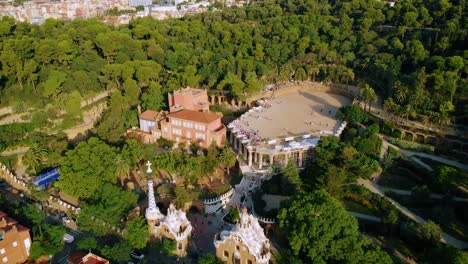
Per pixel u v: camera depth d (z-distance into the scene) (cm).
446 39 18325
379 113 15950
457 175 11088
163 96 16438
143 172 13050
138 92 16475
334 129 15225
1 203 10312
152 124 14838
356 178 11900
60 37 18638
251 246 8588
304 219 8800
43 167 12850
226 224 10975
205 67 19275
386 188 11650
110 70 16925
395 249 9400
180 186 12219
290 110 17500
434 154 13338
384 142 14188
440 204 10550
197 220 11175
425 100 14575
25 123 14475
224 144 14162
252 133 14588
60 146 13225
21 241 9075
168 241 9500
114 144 13562
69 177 11088
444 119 13525
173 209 9700
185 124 13975
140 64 17738
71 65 17500
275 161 13562
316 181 11719
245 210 8662
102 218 10094
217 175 13138
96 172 11250
